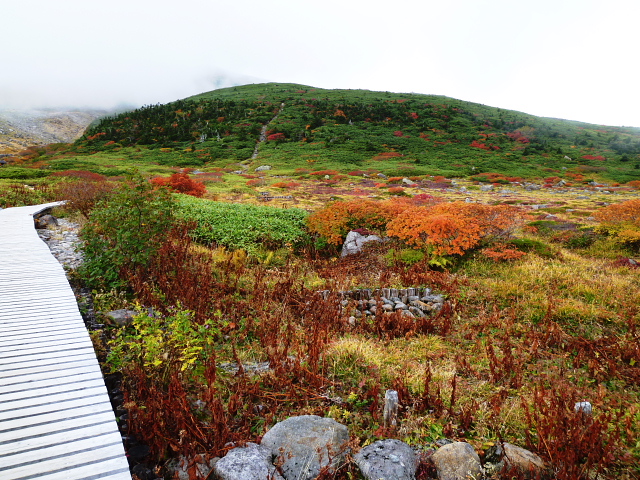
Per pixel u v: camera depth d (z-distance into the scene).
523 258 11.48
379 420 4.34
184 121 110.19
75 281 8.34
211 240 13.89
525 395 5.15
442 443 3.91
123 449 3.25
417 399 4.71
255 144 94.25
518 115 128.75
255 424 4.32
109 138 101.44
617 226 14.46
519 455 3.56
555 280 9.72
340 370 5.58
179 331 5.50
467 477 3.34
